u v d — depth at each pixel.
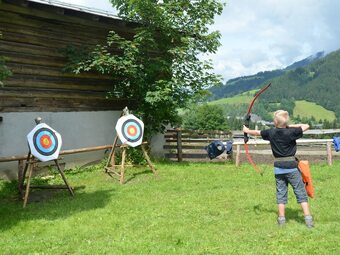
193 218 7.16
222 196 8.78
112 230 6.62
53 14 12.20
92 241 6.08
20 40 11.55
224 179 10.89
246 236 6.05
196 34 14.03
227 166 13.38
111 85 13.94
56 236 6.40
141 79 13.08
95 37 13.40
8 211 8.09
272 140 6.52
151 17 13.13
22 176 9.36
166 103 13.30
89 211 7.82
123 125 11.46
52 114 12.30
